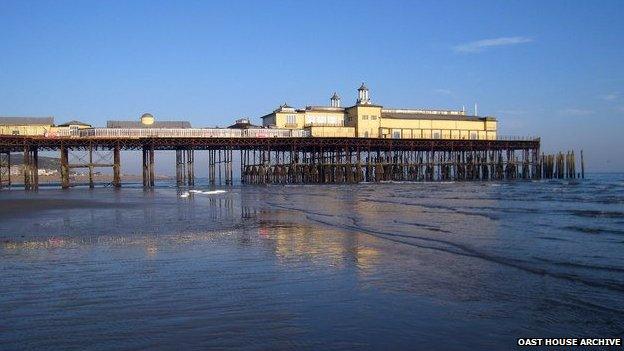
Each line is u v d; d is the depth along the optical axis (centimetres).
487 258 1331
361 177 8688
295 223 2317
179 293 956
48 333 721
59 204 3631
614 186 6669
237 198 4509
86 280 1070
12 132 7162
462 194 4900
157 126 7838
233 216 2691
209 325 760
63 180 6881
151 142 7050
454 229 2016
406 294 951
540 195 4584
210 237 1811
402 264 1259
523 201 3753
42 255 1404
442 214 2708
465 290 981
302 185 7812
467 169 9219
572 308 848
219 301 898
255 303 884
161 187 8038
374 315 812
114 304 875
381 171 8719
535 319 790
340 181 8375
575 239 1688
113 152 7069
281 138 7644
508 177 9225
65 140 6862
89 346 668
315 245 1600
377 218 2530
